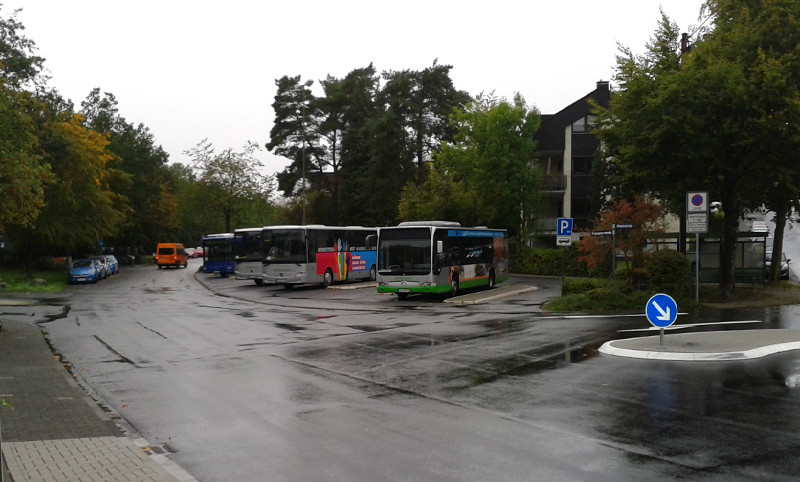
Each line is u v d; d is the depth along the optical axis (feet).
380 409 30.83
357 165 217.15
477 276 107.34
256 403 32.55
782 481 20.20
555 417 28.58
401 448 24.54
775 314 65.31
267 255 121.08
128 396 34.78
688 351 41.91
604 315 69.36
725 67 70.74
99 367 43.98
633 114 79.87
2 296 110.11
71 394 34.86
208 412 30.91
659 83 77.41
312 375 39.63
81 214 161.68
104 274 167.53
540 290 108.17
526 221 161.38
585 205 179.32
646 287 80.79
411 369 41.06
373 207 200.85
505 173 154.20
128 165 256.73
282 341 54.65
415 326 63.77
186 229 376.89
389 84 199.41
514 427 27.14
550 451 23.76
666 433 25.66
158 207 278.26
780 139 71.05
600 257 87.04
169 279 167.02
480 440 25.36
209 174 212.64
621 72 82.17
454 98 199.93
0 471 17.75
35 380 38.78
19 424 28.53
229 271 167.94
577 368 39.81
